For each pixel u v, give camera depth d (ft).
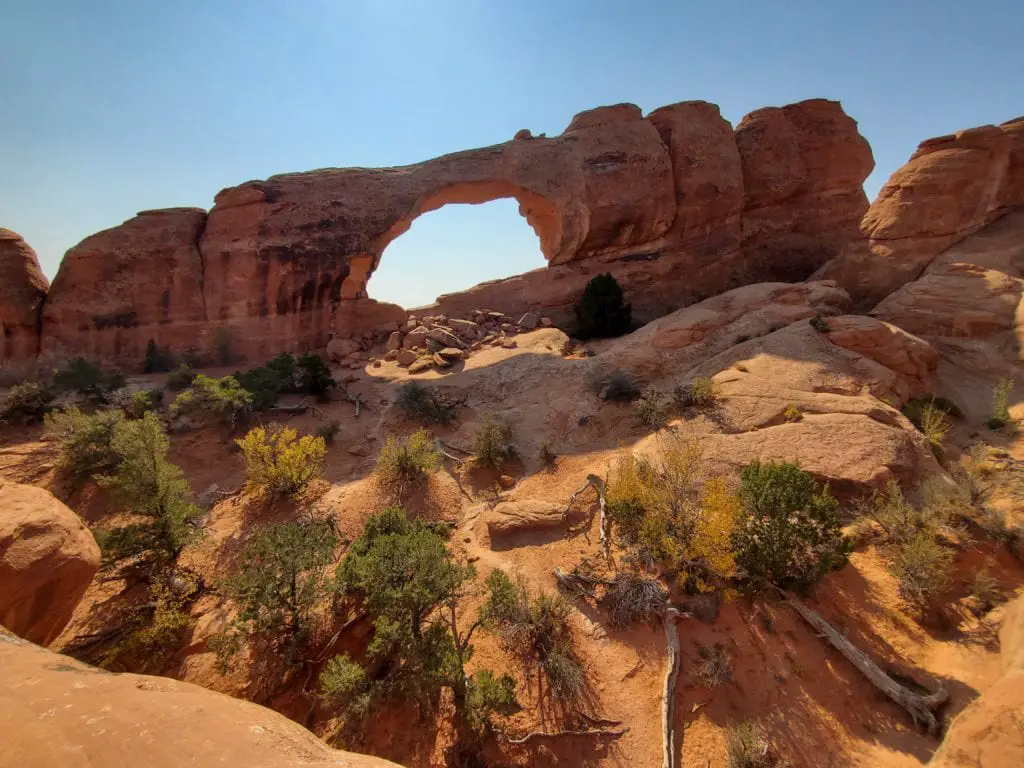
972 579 31.76
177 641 31.27
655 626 30.45
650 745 25.07
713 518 31.35
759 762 23.26
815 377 49.60
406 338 84.84
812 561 30.68
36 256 78.07
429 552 28.78
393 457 45.93
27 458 47.01
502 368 71.36
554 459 49.03
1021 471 41.09
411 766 24.57
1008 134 76.38
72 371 59.82
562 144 95.30
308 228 82.79
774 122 103.40
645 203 95.04
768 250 104.94
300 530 32.71
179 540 36.37
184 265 79.41
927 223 75.66
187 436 53.26
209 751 9.52
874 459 38.75
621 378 59.77
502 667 29.09
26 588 18.34
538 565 36.06
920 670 27.76
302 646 29.60
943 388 57.77
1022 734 18.62
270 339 82.99
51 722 9.85
